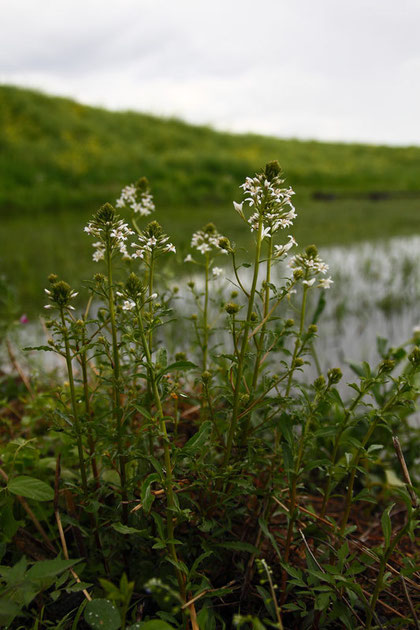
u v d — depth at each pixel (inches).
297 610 12.5
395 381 12.4
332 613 11.6
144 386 19.7
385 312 40.8
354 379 27.0
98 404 18.5
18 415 21.3
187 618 11.2
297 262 14.3
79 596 12.7
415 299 43.6
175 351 28.3
